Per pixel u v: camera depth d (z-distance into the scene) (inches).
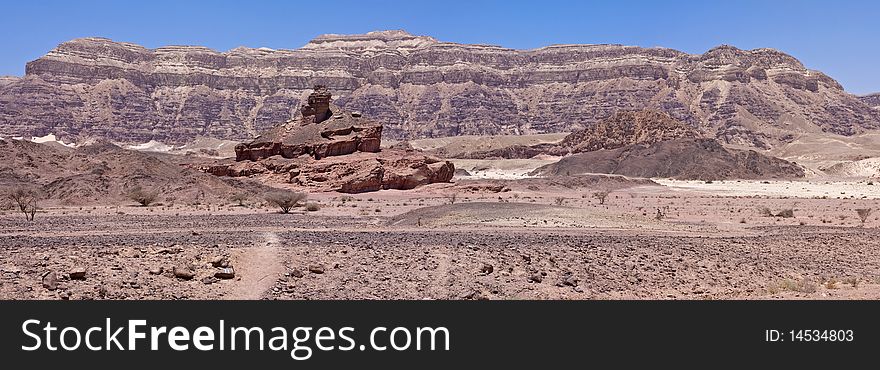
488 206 2539.4
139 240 1326.3
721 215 3270.2
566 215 2278.5
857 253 1732.3
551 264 1214.3
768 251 1637.6
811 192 6127.0
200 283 965.2
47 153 4598.9
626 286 1131.9
